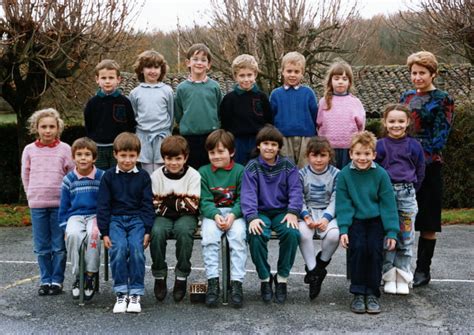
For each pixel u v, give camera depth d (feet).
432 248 16.11
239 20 43.86
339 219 14.34
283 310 13.89
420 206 15.74
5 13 33.17
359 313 13.64
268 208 14.69
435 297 14.93
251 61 16.65
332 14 44.75
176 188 14.62
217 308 14.01
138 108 17.17
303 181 15.19
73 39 33.68
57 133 15.12
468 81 38.78
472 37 36.11
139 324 12.91
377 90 64.64
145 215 14.19
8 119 53.78
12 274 17.74
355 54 49.78
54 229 15.17
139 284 13.88
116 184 14.29
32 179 14.99
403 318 13.30
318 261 14.66
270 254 21.38
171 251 21.75
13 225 29.22
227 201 14.89
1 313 13.76
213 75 66.80
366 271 13.91
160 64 17.24
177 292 14.51
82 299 14.24
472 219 31.17
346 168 14.60
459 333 12.36
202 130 16.97
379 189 14.35
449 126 15.39
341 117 16.56
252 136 16.80
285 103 17.03
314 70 45.85
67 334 12.37
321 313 13.66
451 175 37.29
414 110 15.57
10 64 34.58
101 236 13.96
